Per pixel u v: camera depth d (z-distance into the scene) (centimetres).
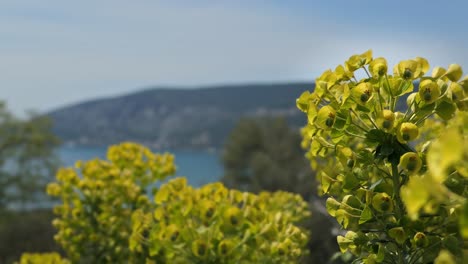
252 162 3344
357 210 241
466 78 227
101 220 597
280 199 530
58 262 583
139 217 439
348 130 244
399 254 233
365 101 230
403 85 235
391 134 230
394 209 238
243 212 396
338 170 255
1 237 1988
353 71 245
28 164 3158
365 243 239
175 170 649
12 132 3162
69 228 613
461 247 212
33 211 2852
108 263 594
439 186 117
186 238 389
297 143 3684
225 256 374
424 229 227
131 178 639
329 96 246
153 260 496
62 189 622
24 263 574
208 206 392
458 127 179
